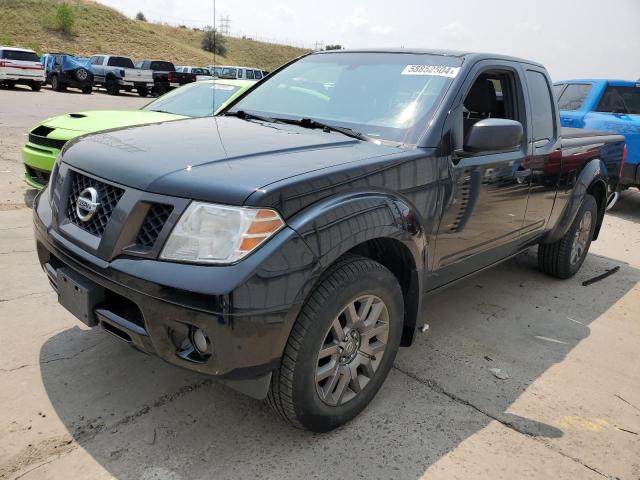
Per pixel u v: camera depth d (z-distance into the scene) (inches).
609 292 185.8
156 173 85.3
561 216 171.5
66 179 99.2
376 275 95.7
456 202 116.2
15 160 324.5
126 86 1055.0
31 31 1689.2
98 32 1828.2
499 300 170.9
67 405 101.0
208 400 106.0
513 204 139.6
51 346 120.1
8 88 965.8
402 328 108.6
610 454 100.3
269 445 95.0
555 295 178.7
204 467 88.7
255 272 77.4
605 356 138.5
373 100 123.8
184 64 1852.9
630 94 323.6
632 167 286.5
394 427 102.7
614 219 305.4
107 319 87.2
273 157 94.3
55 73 997.2
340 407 97.7
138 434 95.0
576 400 117.2
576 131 201.3
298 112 131.2
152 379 111.0
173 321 78.8
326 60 145.2
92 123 230.5
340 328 93.4
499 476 92.4
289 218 82.4
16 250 175.3
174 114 261.6
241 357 79.2
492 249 138.3
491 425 105.9
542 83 157.8
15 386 105.1
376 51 139.9
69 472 85.0
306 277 82.3
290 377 86.6
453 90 117.2
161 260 79.8
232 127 118.6
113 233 84.2
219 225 78.7
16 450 88.6
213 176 83.6
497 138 112.2
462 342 139.7
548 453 99.2
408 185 102.9
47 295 144.2
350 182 92.0
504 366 129.2
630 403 117.8
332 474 89.5
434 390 116.3
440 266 119.0
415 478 90.1
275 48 2888.8
